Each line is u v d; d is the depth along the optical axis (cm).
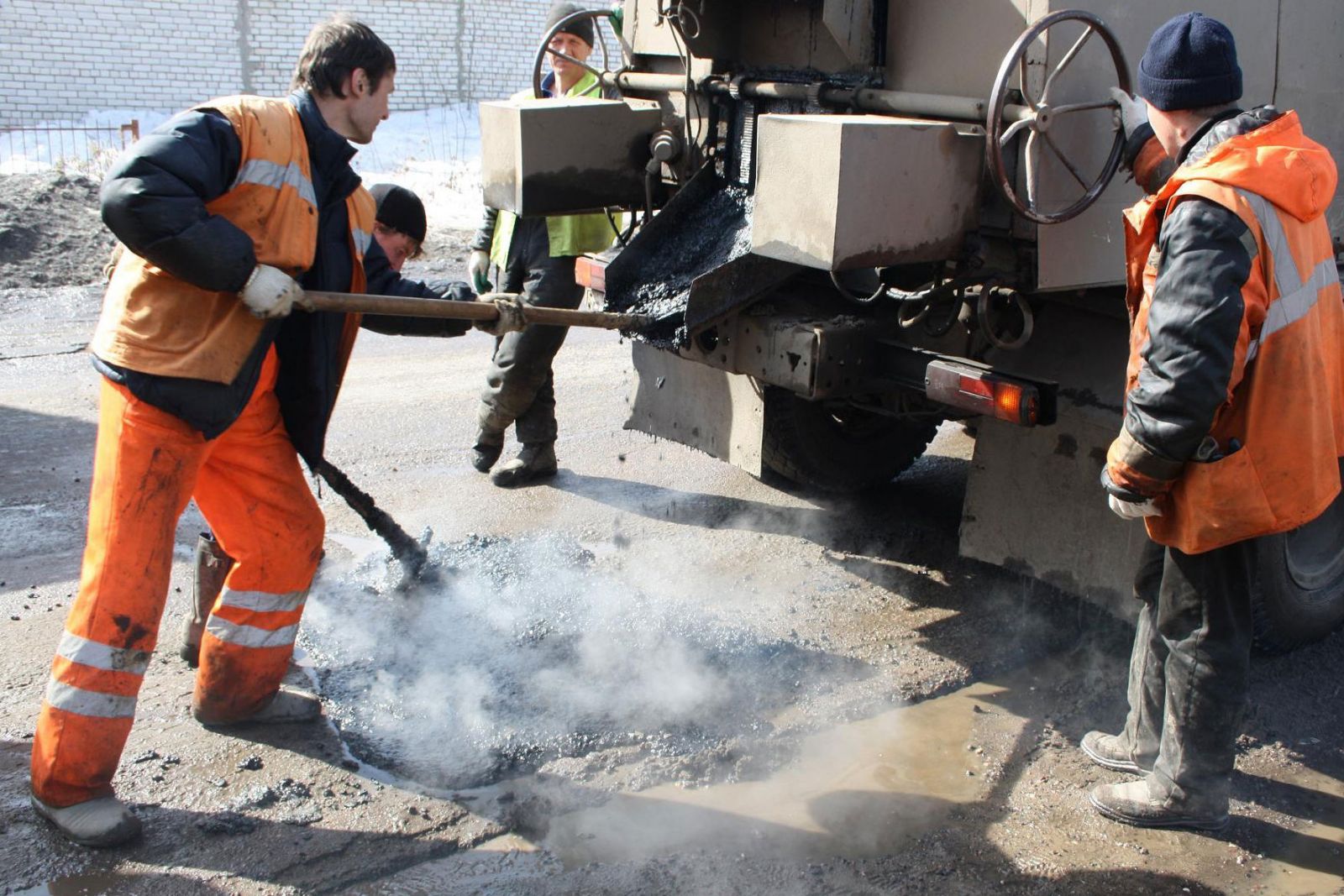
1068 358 354
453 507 476
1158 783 292
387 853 270
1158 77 257
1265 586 344
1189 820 290
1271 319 249
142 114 1589
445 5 1781
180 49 1594
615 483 514
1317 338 256
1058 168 301
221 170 253
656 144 397
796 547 455
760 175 305
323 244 284
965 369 327
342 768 300
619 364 703
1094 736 324
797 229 296
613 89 437
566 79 475
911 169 294
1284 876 278
